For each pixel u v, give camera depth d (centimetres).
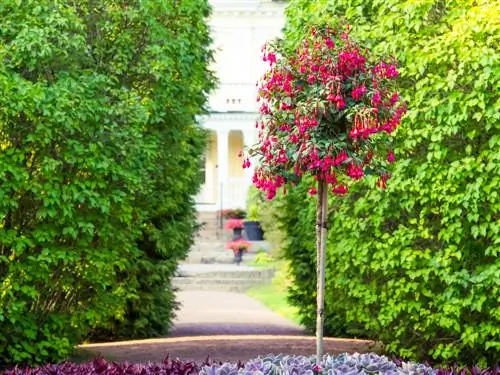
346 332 1323
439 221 910
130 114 896
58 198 836
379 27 955
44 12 883
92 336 1315
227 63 3766
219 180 3581
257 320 1641
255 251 2961
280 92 689
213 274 2478
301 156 657
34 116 840
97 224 891
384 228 941
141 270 1327
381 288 955
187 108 1239
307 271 1408
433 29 915
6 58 873
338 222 967
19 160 829
